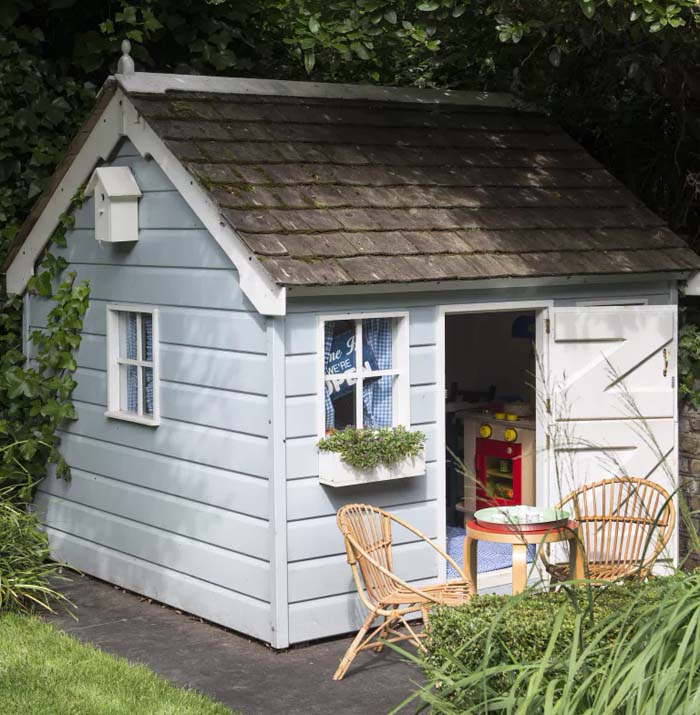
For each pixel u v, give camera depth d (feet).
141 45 30.83
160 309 25.72
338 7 28.73
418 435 24.48
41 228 28.45
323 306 23.86
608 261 26.27
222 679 22.56
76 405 28.09
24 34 29.71
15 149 29.94
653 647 16.08
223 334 24.39
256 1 32.19
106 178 25.82
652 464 26.73
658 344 26.66
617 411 26.43
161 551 25.99
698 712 15.79
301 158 25.67
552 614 18.58
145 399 26.61
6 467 28.45
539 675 16.47
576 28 27.20
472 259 25.03
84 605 26.13
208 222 24.21
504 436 29.35
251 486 23.98
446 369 32.63
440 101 28.89
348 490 24.23
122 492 26.89
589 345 26.25
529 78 29.86
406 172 26.50
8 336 29.35
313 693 21.99
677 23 24.23
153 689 21.75
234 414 24.23
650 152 31.12
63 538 28.55
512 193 27.20
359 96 28.04
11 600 25.35
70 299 27.73
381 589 23.06
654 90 29.73
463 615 19.16
